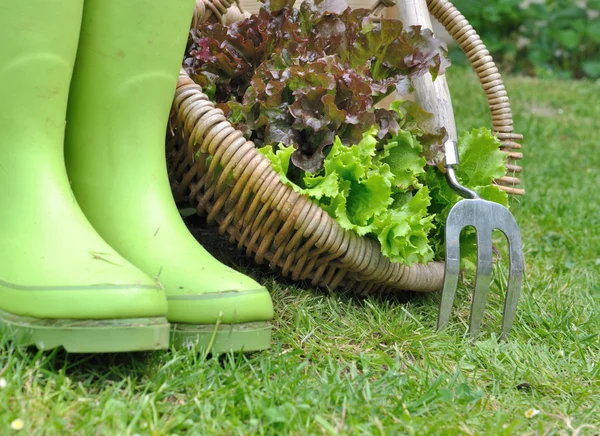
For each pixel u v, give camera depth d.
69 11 1.12
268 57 1.55
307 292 1.48
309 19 1.54
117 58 1.20
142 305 1.02
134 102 1.22
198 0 1.57
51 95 1.14
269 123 1.42
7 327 1.05
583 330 1.53
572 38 5.89
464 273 1.76
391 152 1.49
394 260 1.37
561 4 6.12
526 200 2.61
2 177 1.13
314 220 1.33
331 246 1.36
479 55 1.74
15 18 1.09
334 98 1.41
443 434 1.02
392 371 1.19
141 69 1.21
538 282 1.80
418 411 1.09
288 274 1.51
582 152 3.57
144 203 1.23
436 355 1.32
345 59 1.52
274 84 1.42
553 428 1.09
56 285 1.03
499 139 1.73
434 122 1.61
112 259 1.08
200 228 1.76
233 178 1.34
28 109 1.12
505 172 1.61
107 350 1.01
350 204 1.39
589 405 1.21
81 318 1.01
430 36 1.52
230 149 1.31
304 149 1.43
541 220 2.41
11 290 1.06
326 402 1.08
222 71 1.54
